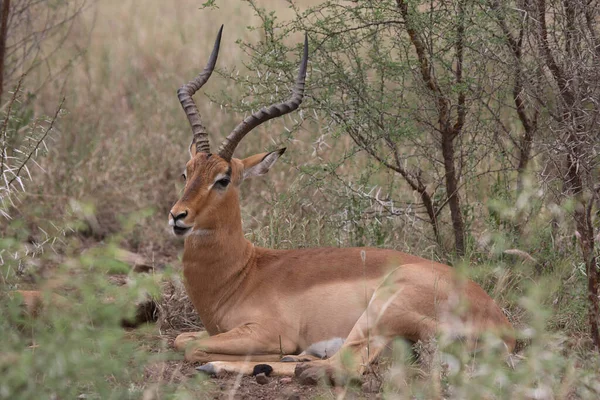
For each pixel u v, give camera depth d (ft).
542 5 36.76
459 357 27.73
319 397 26.76
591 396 25.08
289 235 41.65
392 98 40.37
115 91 68.59
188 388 26.35
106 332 24.25
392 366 28.48
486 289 37.83
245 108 42.14
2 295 27.50
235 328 32.60
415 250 41.42
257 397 28.30
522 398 24.80
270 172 54.29
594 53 35.53
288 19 84.43
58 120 58.18
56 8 57.21
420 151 42.39
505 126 42.57
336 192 42.65
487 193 43.37
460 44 39.27
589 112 36.09
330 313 32.48
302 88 35.22
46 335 23.41
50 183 51.83
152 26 89.81
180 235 32.37
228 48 78.28
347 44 40.47
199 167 33.35
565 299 35.70
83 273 32.17
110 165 55.06
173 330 37.19
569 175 36.37
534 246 38.24
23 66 61.87
